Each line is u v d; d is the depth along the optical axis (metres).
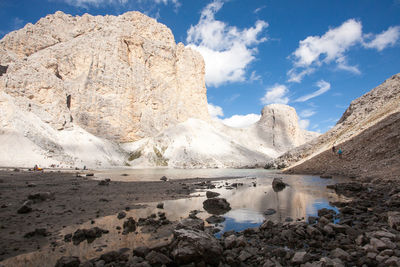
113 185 26.95
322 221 8.98
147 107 142.50
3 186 22.06
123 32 145.62
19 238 8.27
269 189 22.55
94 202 15.62
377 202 12.91
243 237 7.83
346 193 17.73
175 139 135.12
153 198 17.88
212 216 11.70
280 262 6.18
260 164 106.75
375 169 25.56
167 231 9.25
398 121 31.19
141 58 150.25
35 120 87.69
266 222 9.27
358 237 7.19
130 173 58.25
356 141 37.53
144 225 10.12
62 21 150.25
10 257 6.62
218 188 24.94
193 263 6.07
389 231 7.70
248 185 27.55
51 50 130.88
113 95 127.81
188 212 12.86
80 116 117.38
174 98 160.75
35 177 33.34
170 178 41.53
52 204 14.54
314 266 5.59
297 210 12.56
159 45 162.75
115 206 14.42
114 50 137.25
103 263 6.10
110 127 121.81
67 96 115.69
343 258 6.08
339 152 36.09
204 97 184.38
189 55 182.00
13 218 10.90
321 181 26.94
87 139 102.81
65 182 28.09
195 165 113.19
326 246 7.11
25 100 90.62
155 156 116.88
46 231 9.02
